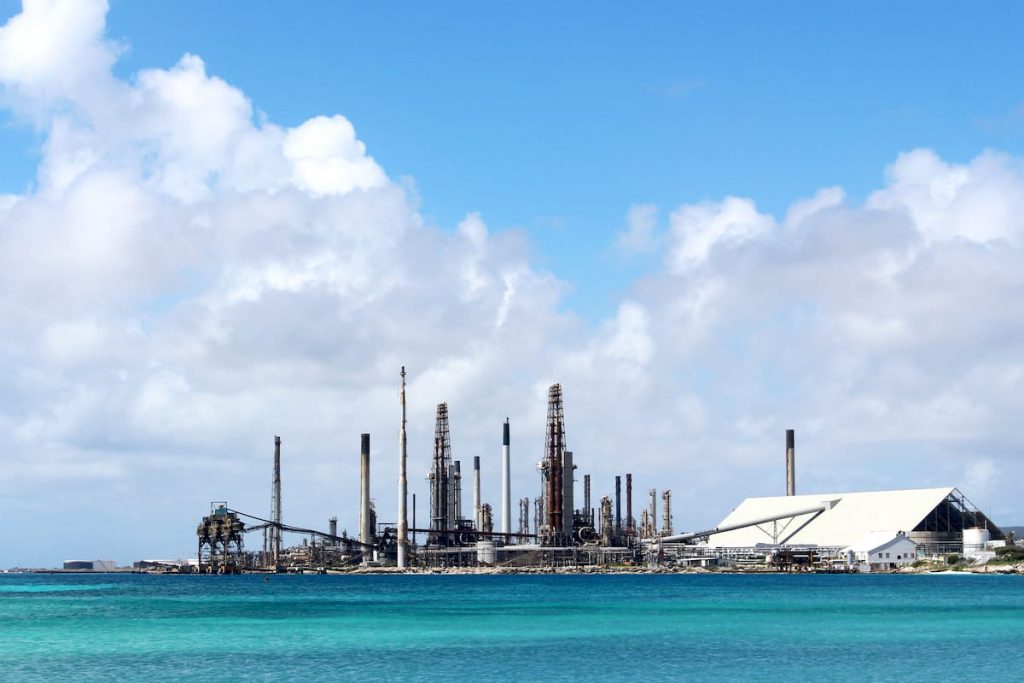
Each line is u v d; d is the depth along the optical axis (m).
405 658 122.31
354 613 195.00
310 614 192.75
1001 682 104.81
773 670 112.69
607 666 115.44
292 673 110.44
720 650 130.00
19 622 175.50
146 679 106.44
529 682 104.94
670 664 117.12
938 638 143.75
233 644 137.38
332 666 115.50
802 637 145.38
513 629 158.50
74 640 143.25
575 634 150.38
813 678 107.31
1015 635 147.50
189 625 167.88
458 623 170.12
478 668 113.94
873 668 113.94
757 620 174.62
